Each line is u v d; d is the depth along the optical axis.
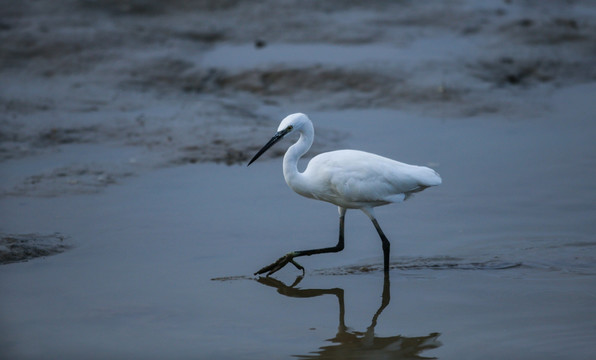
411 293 9.33
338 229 11.55
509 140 15.97
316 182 9.83
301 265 10.27
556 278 9.56
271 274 9.95
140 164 14.46
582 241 10.73
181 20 24.55
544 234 11.05
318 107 18.36
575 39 22.55
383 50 21.69
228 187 13.40
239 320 8.59
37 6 24.75
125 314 8.68
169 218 11.90
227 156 14.98
